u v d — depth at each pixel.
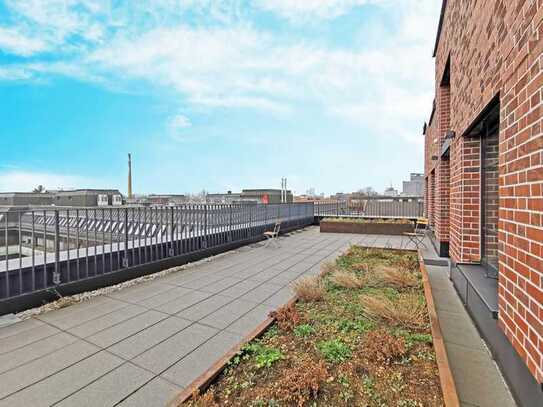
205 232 6.60
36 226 5.21
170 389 2.06
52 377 2.20
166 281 4.71
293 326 2.62
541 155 1.58
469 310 3.21
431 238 8.53
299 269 5.50
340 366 2.02
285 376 1.91
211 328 3.01
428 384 1.81
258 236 9.00
